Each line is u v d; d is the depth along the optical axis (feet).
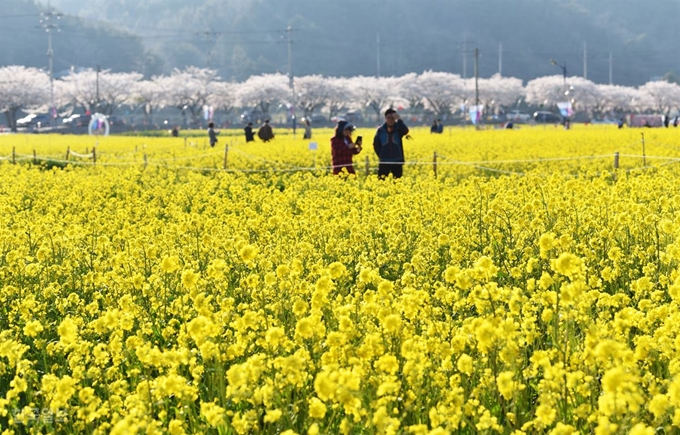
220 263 29.27
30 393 22.36
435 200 50.85
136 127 485.56
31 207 73.72
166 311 30.86
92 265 39.75
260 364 19.40
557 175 58.65
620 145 139.64
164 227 48.32
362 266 34.40
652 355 21.47
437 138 188.44
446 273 24.44
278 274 27.30
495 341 20.12
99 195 76.33
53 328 30.83
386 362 19.04
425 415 20.56
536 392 22.68
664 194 53.31
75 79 549.54
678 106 654.12
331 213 51.93
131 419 17.83
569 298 20.40
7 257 36.81
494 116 608.19
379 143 81.97
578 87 634.84
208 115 457.68
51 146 196.13
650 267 31.22
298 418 20.86
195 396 20.71
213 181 85.71
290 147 151.74
